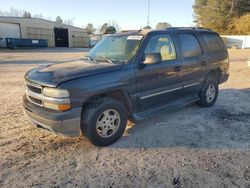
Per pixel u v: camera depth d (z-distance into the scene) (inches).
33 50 1272.1
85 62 171.6
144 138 170.4
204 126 192.4
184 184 119.4
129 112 169.3
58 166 135.7
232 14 1936.5
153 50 178.9
